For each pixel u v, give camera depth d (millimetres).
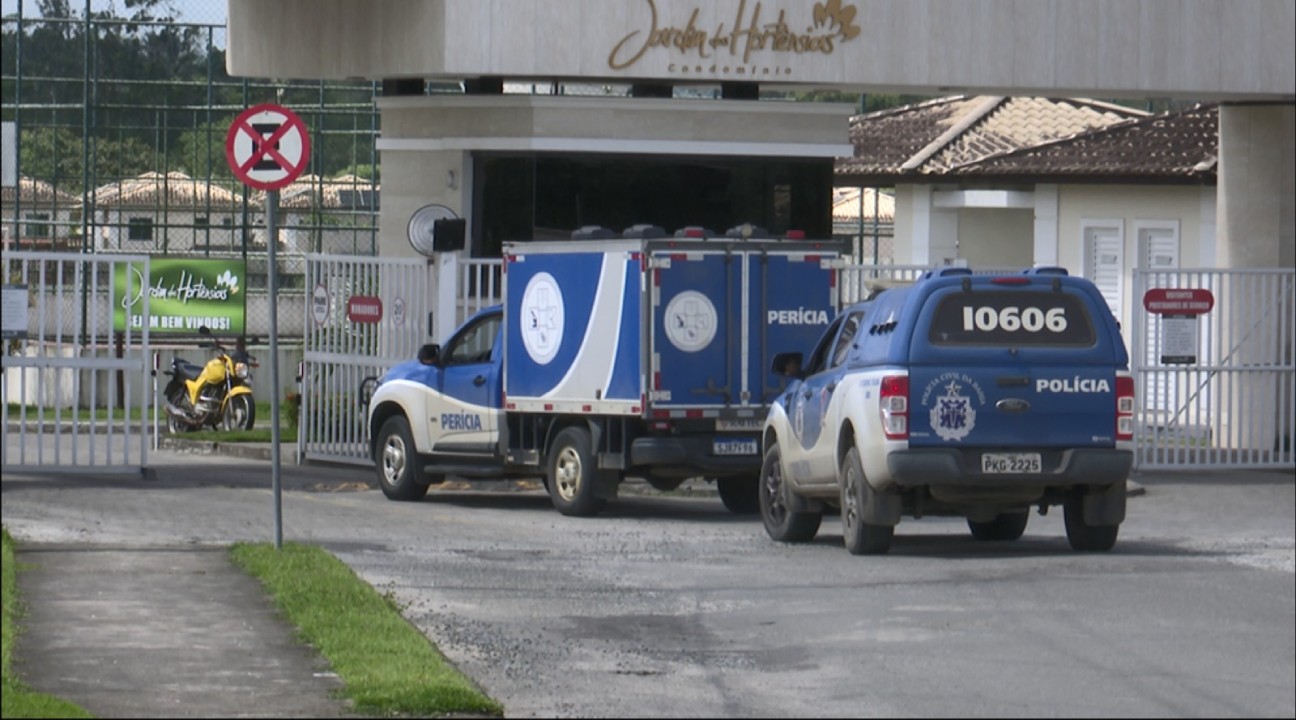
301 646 33938
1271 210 83688
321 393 78500
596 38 75375
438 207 77750
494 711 29547
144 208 115188
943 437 47844
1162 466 76500
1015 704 31312
